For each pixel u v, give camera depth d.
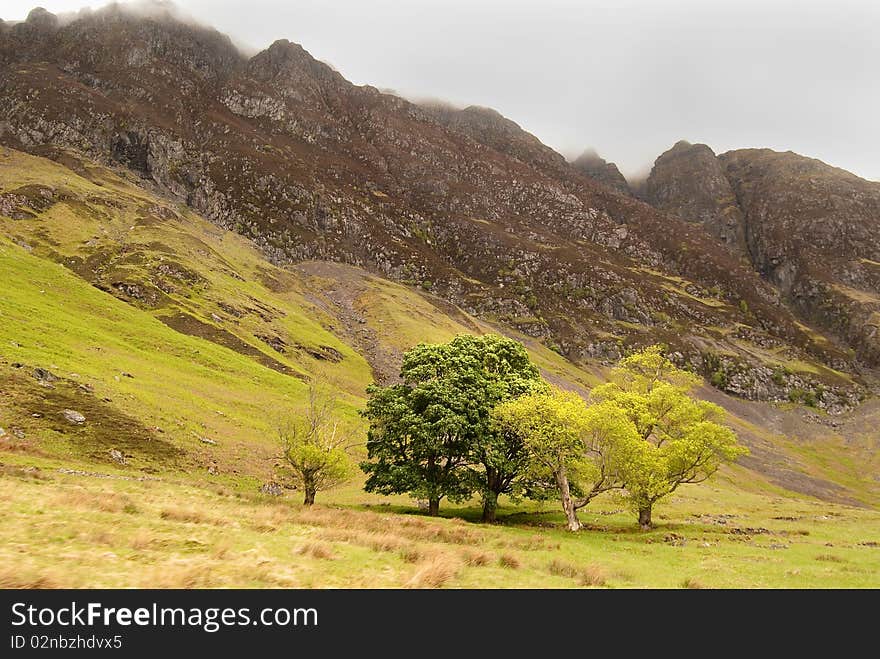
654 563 26.33
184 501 28.20
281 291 184.62
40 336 64.88
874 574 25.05
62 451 40.62
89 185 196.00
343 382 118.56
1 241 103.38
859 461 155.38
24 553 13.49
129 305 107.12
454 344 49.12
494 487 43.88
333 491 54.31
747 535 39.16
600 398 49.41
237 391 78.06
